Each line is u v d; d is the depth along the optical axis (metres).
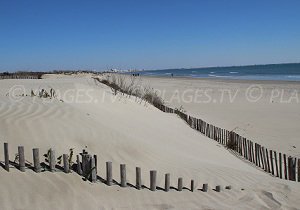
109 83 30.98
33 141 8.26
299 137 16.59
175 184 8.01
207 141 14.45
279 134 17.28
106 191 7.10
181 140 13.11
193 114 23.20
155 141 11.48
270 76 75.25
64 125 9.39
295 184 9.28
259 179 9.31
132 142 9.67
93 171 7.27
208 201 7.41
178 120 18.16
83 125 9.74
